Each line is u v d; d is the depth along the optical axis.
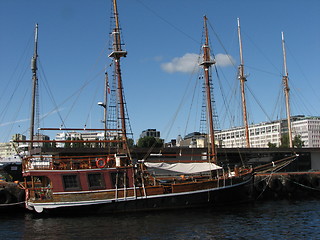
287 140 122.00
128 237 25.28
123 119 44.53
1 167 50.03
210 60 50.56
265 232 26.50
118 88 44.97
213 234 25.97
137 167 36.31
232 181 40.56
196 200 37.69
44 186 36.81
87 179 34.12
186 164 40.25
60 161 34.84
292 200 47.59
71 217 33.31
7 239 25.19
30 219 33.06
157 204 35.88
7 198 37.09
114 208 34.66
